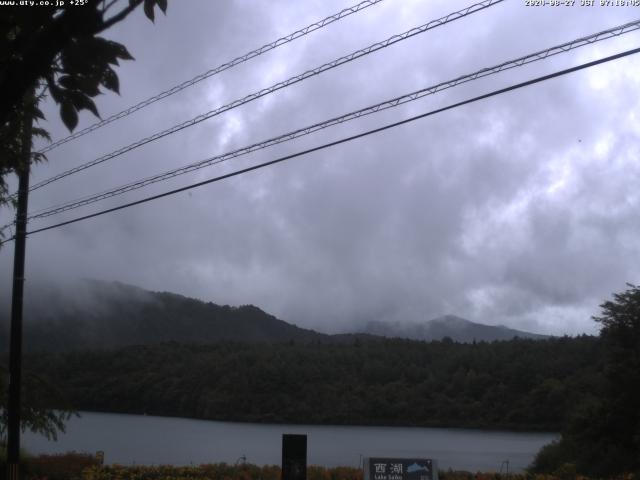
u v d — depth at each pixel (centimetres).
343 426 6600
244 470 1875
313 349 8138
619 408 2961
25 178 1631
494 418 6462
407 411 6938
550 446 3406
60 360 7075
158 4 332
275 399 6919
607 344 3189
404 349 8012
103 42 313
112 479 1788
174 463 3169
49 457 2008
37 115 430
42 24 309
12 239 1642
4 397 1875
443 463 3628
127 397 6944
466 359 7400
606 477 2595
